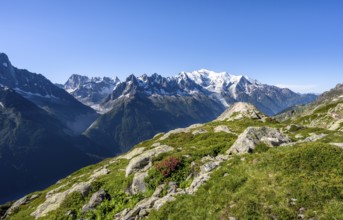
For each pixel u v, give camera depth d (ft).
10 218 154.71
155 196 87.66
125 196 98.37
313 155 69.82
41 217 121.49
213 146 107.96
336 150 70.08
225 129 182.60
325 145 73.36
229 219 59.82
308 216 53.21
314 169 65.36
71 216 101.30
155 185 94.12
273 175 66.95
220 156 95.40
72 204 108.78
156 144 182.39
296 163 68.74
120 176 120.47
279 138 101.76
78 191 114.73
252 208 59.06
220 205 65.05
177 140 177.37
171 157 101.35
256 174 69.87
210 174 81.10
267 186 63.41
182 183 88.58
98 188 114.11
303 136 138.62
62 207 109.50
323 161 66.95
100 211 94.48
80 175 210.38
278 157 74.08
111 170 156.56
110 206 96.02
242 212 59.06
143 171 107.76
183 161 98.58
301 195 57.57
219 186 71.51
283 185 61.77
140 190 96.94
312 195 56.90
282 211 55.47
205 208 67.05
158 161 109.19
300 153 71.67
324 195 56.08
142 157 119.75
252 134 100.42
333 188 57.16
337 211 51.67
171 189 87.61
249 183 67.15
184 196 76.59
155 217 73.67
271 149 86.99
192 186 80.69
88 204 100.17
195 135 178.81
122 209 91.61
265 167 71.87
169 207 74.28
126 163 160.04
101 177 141.38
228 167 80.89
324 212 52.75
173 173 94.32
